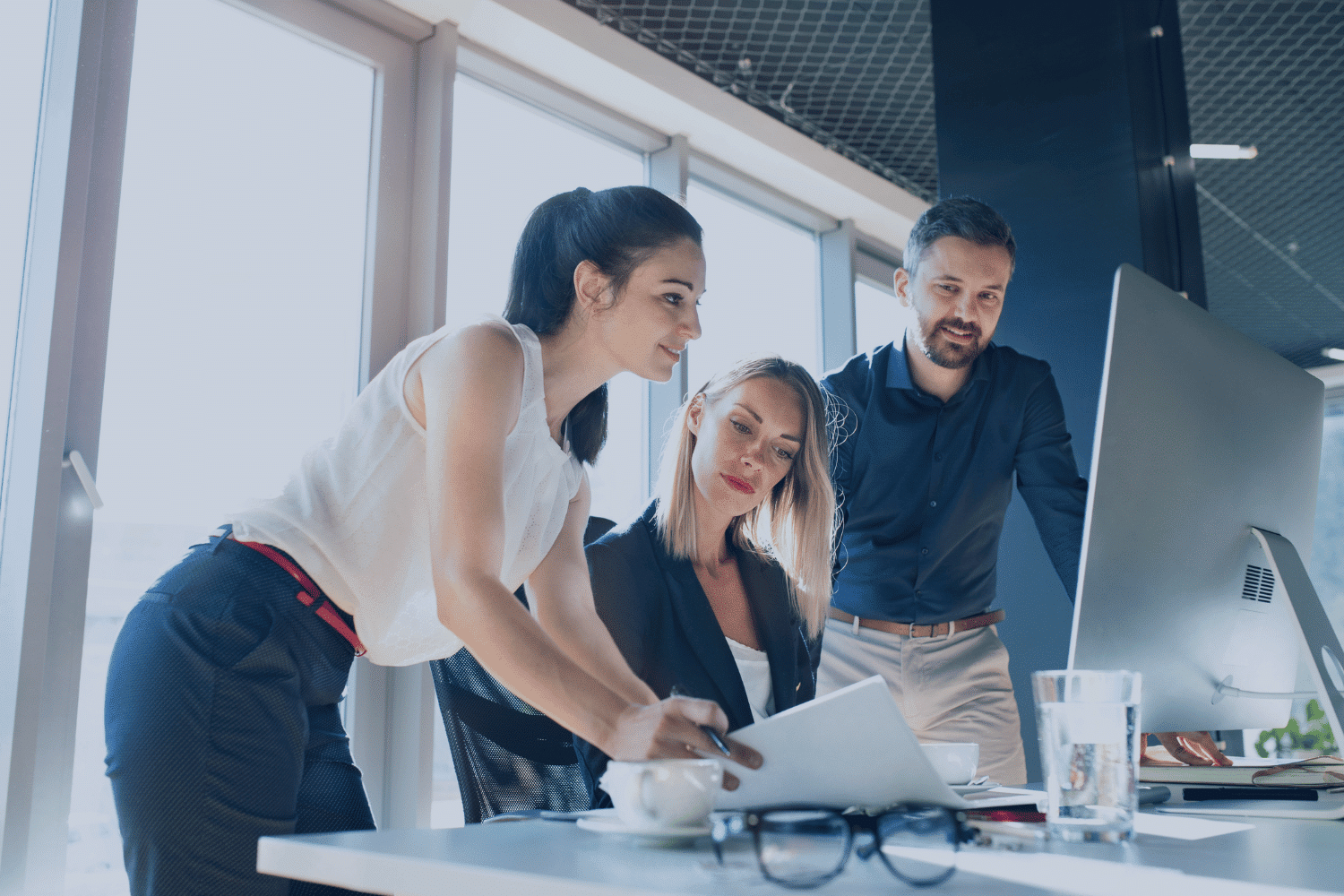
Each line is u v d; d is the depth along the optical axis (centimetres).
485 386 93
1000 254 184
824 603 154
